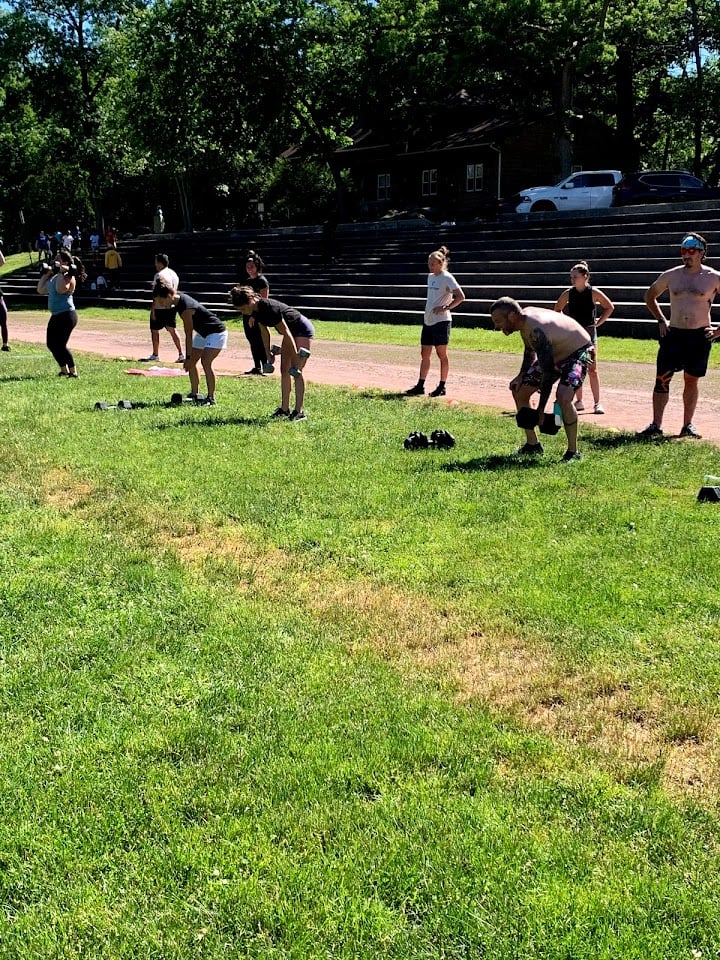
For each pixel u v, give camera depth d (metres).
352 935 2.63
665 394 8.80
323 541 5.92
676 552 5.51
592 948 2.57
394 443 8.65
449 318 11.55
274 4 35.50
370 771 3.40
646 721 3.75
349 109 38.53
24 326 25.02
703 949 2.58
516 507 6.50
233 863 2.92
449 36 34.06
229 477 7.43
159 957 2.58
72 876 2.89
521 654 4.32
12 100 56.16
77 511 6.68
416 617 4.74
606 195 29.66
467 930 2.64
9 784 3.35
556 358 7.80
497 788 3.30
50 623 4.74
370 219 40.62
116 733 3.69
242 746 3.59
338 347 18.62
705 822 3.10
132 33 39.91
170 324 15.13
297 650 4.41
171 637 4.57
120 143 48.72
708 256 20.98
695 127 44.09
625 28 34.06
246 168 51.22
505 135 36.69
